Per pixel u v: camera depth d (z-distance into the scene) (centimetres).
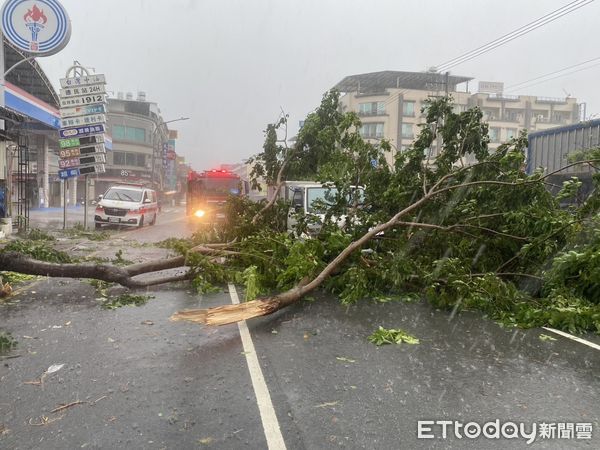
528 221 808
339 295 774
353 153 1054
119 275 792
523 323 646
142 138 6538
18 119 1574
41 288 811
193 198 2275
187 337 562
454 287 709
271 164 1318
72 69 1845
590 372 479
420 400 406
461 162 1011
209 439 335
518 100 7250
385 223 852
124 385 421
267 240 880
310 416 373
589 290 737
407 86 6744
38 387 415
